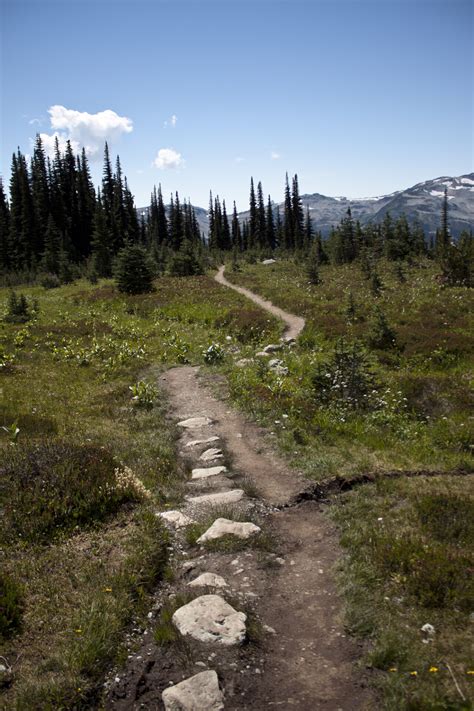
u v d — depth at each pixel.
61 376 17.83
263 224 112.19
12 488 7.80
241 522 7.55
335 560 6.54
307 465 9.57
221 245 114.12
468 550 6.29
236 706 4.27
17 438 11.05
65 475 8.18
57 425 12.38
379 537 6.77
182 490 8.92
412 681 4.33
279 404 13.15
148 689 4.53
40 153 83.69
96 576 6.07
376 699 4.26
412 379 14.86
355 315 26.36
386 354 19.36
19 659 4.84
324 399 13.37
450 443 11.17
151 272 41.75
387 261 56.31
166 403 14.66
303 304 31.44
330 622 5.34
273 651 4.96
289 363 18.44
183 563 6.62
